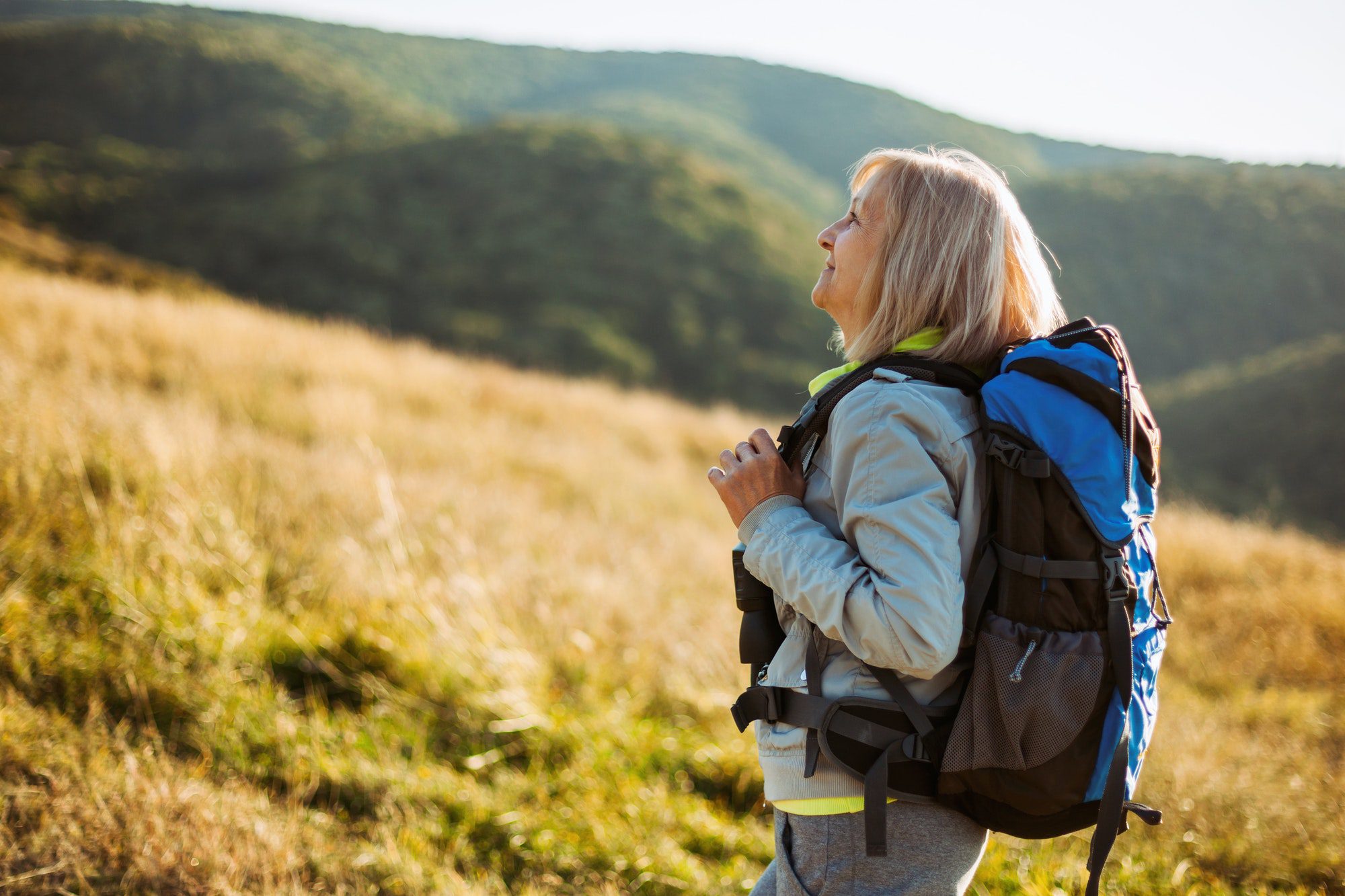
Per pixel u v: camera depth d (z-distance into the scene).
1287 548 7.67
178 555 3.68
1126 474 1.29
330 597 3.89
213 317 9.48
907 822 1.36
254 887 2.28
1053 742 1.25
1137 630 1.33
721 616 4.74
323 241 59.75
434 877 2.49
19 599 3.14
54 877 2.17
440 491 5.63
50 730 2.66
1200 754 3.53
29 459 3.97
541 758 3.22
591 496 7.53
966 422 1.33
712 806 3.23
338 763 2.90
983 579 1.29
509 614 4.12
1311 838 3.03
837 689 1.37
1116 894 2.62
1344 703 4.82
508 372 12.75
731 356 54.91
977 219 1.45
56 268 19.12
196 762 2.78
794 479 1.46
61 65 117.12
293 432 6.99
